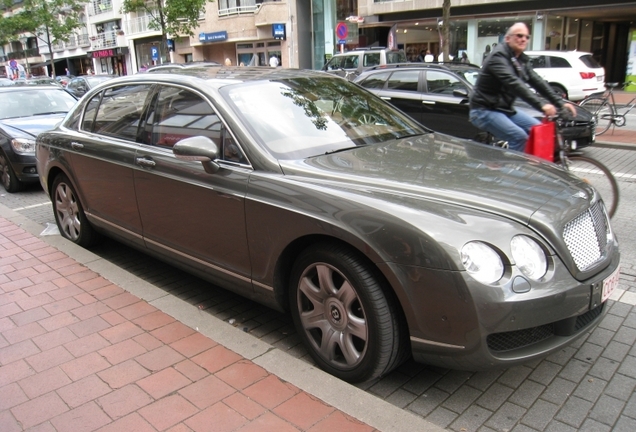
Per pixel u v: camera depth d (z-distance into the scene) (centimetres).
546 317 267
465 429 275
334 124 398
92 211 499
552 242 276
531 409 290
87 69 5725
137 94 455
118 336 347
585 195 317
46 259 489
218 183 358
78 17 4953
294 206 315
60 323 367
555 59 1711
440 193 295
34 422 268
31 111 966
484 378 320
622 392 302
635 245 538
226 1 3481
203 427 259
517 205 285
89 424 265
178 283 475
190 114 395
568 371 324
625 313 395
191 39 3775
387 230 277
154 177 407
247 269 354
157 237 425
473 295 258
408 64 1042
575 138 889
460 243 263
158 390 289
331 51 3262
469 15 2648
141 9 2847
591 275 290
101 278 441
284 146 358
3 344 344
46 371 311
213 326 355
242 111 372
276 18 3247
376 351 288
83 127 514
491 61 549
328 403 274
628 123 1445
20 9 5262
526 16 2478
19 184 872
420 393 307
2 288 429
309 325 327
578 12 2405
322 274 311
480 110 578
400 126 435
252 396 281
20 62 6712
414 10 2805
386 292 286
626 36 2856
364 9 2961
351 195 299
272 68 477
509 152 390
